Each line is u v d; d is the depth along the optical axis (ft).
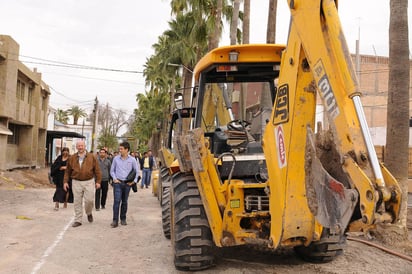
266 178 18.01
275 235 14.02
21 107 90.53
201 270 18.44
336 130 10.73
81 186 30.99
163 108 165.68
